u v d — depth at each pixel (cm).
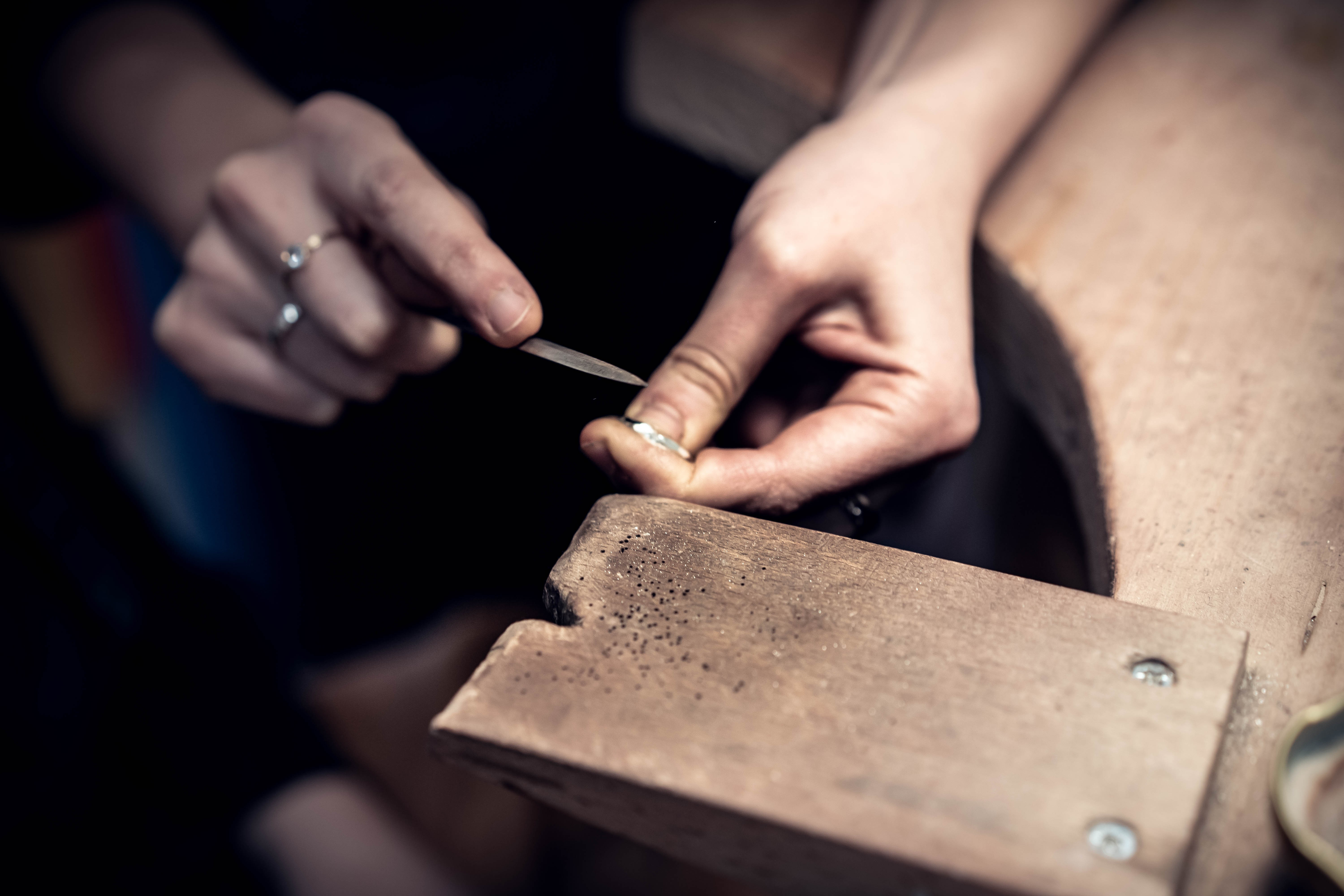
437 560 88
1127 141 54
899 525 83
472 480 80
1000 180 53
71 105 60
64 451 72
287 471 82
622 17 63
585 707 36
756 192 49
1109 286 49
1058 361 48
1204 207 51
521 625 38
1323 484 43
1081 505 47
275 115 59
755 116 61
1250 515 43
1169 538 42
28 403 71
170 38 61
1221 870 36
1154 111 55
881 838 34
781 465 43
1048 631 37
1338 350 46
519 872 78
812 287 45
